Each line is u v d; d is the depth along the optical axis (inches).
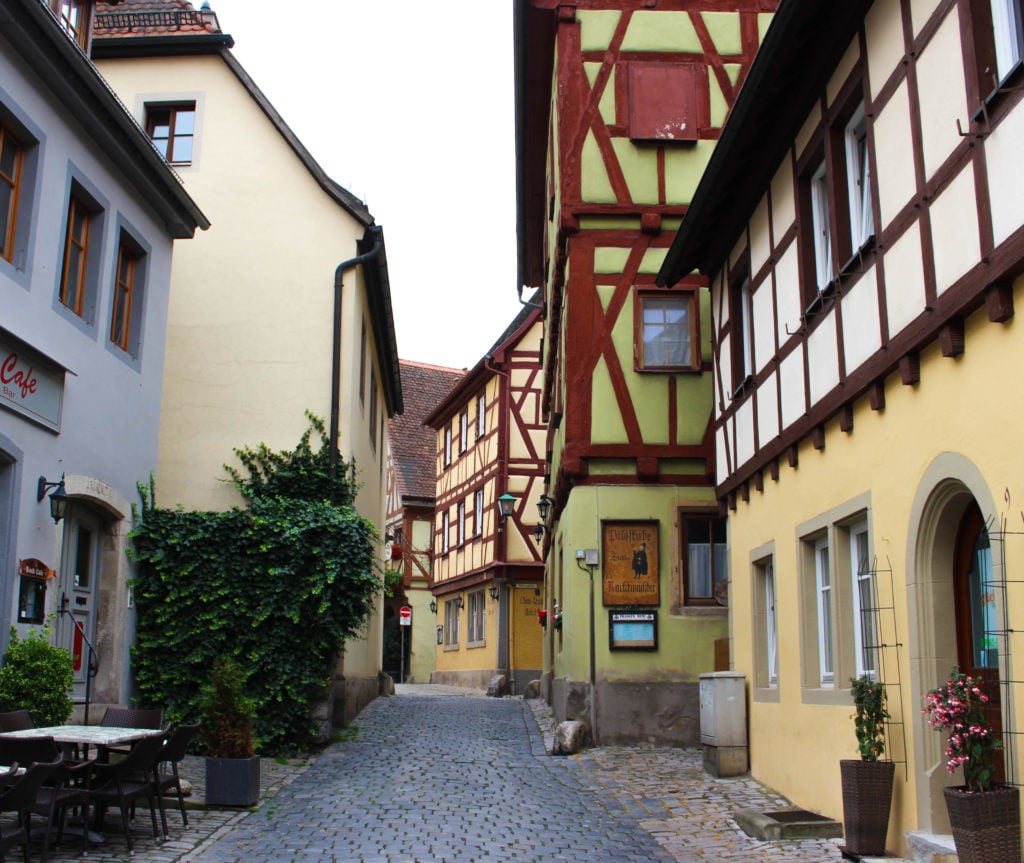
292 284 587.2
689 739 519.8
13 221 361.4
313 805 356.2
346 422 577.9
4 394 340.2
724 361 466.6
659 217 558.9
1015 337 215.9
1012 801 210.4
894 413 278.8
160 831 303.6
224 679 353.7
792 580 365.7
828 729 323.9
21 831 236.4
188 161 600.7
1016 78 211.6
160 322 481.7
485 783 409.4
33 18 347.3
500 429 1071.6
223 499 557.3
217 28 609.9
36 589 361.7
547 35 610.9
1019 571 214.1
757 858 280.7
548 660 800.9
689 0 582.9
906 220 264.1
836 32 310.8
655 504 541.3
